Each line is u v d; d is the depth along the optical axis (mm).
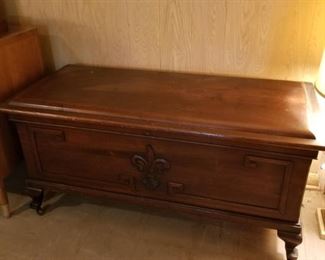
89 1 1460
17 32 1382
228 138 1039
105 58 1575
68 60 1632
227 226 1403
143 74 1465
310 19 1279
